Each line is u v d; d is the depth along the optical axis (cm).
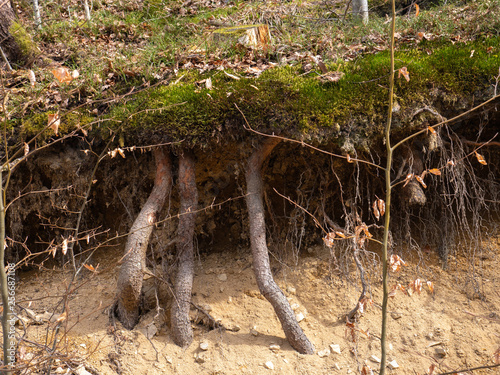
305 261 368
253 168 337
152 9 626
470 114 331
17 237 374
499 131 352
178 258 329
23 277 382
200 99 332
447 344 309
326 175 359
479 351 303
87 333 305
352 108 315
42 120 348
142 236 312
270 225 381
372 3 614
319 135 313
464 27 386
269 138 327
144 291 342
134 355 295
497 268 345
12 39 424
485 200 369
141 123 331
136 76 384
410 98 317
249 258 374
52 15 588
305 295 346
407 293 339
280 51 398
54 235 389
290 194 377
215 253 388
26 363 228
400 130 328
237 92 327
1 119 344
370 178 366
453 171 327
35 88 379
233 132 328
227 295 345
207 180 373
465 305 331
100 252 391
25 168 361
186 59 400
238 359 296
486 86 318
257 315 328
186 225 330
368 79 327
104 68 393
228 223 390
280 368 291
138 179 372
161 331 316
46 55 453
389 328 319
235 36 422
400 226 371
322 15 555
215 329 316
